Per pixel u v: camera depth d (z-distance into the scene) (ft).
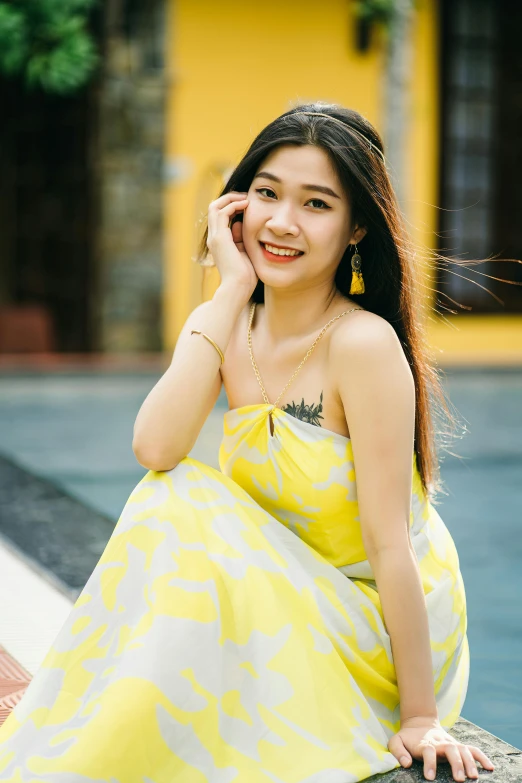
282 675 7.54
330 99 45.37
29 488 18.53
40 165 44.91
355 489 8.20
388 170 8.43
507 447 26.17
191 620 7.34
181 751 7.22
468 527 19.15
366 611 8.09
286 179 8.17
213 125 44.45
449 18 47.01
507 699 11.64
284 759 7.38
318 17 45.06
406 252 8.52
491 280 48.37
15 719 7.58
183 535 7.63
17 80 44.27
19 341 41.14
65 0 39.63
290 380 8.43
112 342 43.65
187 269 44.45
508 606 14.87
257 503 8.55
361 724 7.68
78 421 28.68
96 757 6.95
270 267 8.34
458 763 7.59
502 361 39.19
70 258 44.96
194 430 8.16
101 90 42.78
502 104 48.11
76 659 7.63
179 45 43.86
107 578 7.70
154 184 43.55
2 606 12.31
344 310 8.48
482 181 48.26
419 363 8.74
